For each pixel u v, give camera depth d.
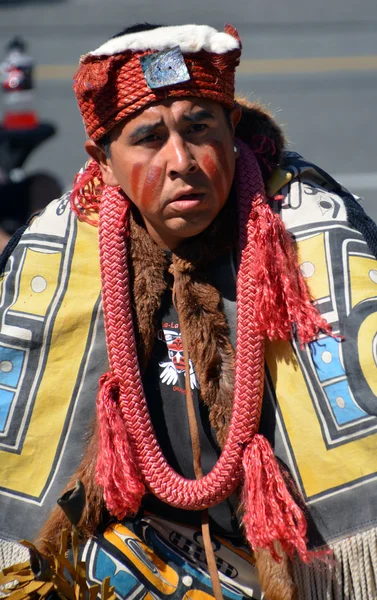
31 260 5.23
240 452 4.75
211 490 4.81
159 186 4.56
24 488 5.16
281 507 4.64
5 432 5.16
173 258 4.84
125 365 4.85
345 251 4.79
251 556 5.14
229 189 4.65
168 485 4.85
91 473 5.00
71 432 5.11
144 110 4.48
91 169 5.18
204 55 4.45
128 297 4.86
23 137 13.53
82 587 4.76
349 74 27.39
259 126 5.00
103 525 5.10
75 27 31.78
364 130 22.91
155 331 4.93
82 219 5.16
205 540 4.95
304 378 4.74
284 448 4.77
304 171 4.99
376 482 4.64
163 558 5.07
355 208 4.96
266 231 4.69
